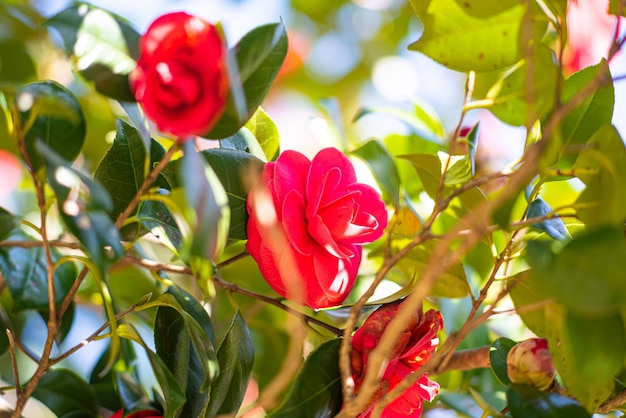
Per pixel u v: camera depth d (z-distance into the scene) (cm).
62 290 109
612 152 96
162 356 102
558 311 98
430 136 127
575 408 99
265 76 95
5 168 129
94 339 99
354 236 102
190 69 91
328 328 105
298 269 101
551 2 100
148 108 91
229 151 103
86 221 90
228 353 101
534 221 98
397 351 99
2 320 109
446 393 117
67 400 107
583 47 111
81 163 128
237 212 103
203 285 94
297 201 102
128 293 124
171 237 101
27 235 109
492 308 99
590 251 91
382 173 109
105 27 94
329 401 99
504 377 103
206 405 100
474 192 108
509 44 102
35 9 133
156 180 103
